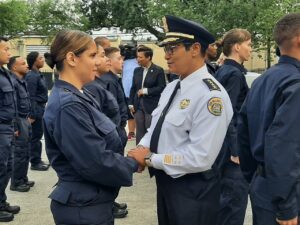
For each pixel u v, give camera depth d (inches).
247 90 137.7
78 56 90.7
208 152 93.6
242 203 134.6
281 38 90.5
